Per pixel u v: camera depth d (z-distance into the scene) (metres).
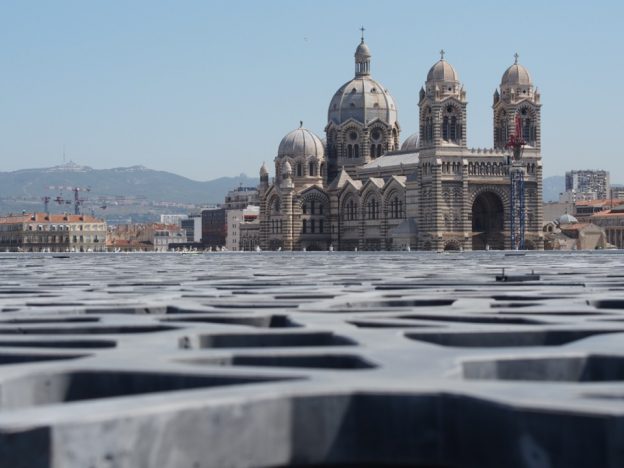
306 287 45.06
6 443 11.66
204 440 12.76
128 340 20.98
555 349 18.53
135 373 15.95
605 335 21.53
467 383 14.49
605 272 62.69
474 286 44.72
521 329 22.38
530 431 12.20
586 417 11.95
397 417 13.59
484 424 12.86
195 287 45.78
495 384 14.36
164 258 144.00
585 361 17.73
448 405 13.55
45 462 11.77
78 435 11.97
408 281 50.31
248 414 13.10
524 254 158.50
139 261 117.94
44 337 21.48
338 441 13.58
